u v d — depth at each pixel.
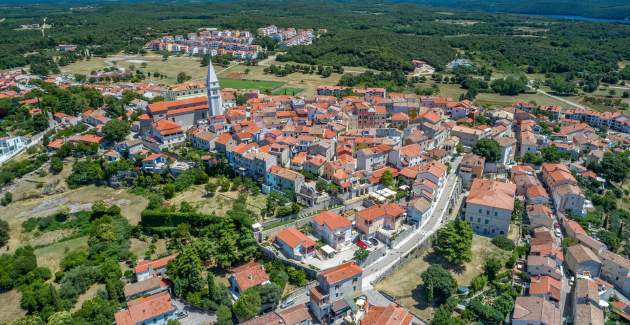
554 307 136.50
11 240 183.12
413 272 156.75
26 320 130.62
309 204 184.38
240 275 144.00
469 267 159.12
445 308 137.25
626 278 153.75
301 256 155.25
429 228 177.25
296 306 132.62
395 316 125.62
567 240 170.88
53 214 197.38
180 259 148.62
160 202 193.62
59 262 168.12
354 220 174.62
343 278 135.88
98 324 129.62
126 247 173.38
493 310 135.38
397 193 192.62
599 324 130.50
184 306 140.75
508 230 176.12
